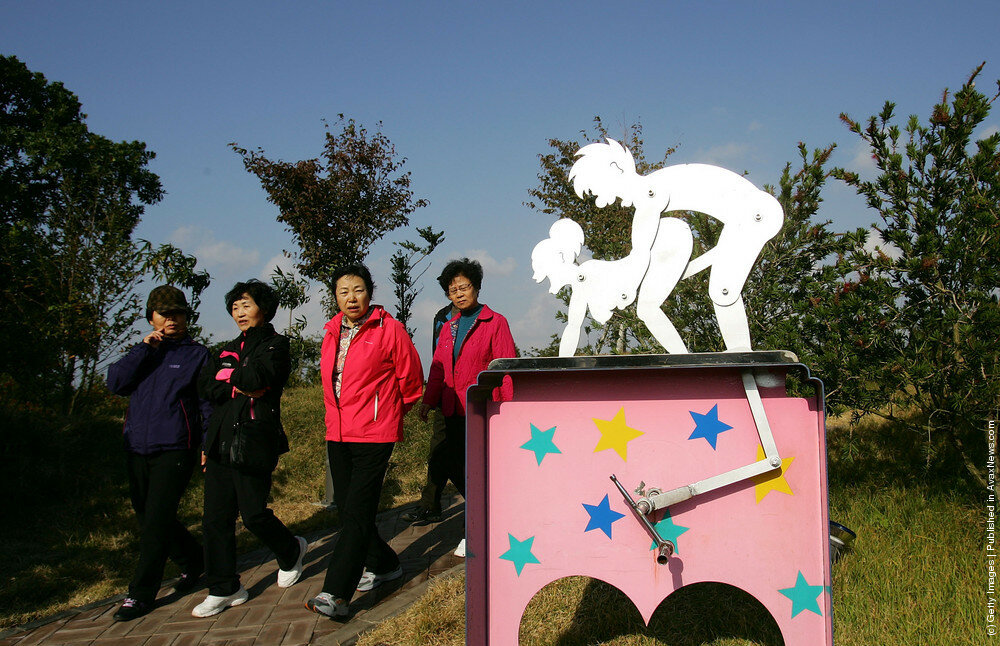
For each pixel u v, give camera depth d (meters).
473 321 5.03
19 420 6.75
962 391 4.10
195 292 8.03
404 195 9.76
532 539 2.62
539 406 2.66
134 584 4.16
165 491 4.21
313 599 3.81
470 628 2.50
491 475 2.67
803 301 4.61
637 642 3.29
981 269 4.05
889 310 4.30
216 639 3.77
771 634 3.25
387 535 5.53
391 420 4.07
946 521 4.15
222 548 4.18
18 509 5.97
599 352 5.90
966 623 3.07
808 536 2.48
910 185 4.36
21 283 7.50
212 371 4.20
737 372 2.56
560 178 9.59
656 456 2.57
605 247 6.30
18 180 16.83
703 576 2.51
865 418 6.62
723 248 3.13
